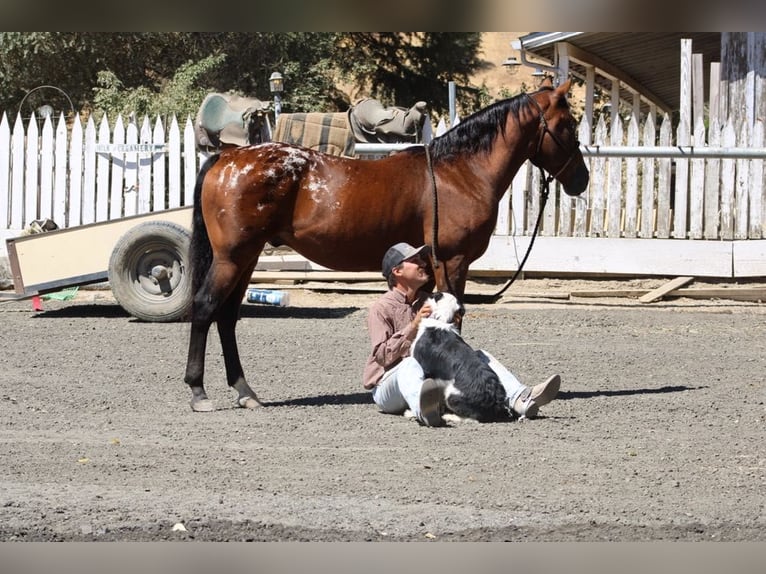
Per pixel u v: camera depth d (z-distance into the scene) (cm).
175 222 1273
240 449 696
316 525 547
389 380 776
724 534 545
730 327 1247
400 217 812
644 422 777
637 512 571
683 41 1582
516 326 1238
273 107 1541
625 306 1384
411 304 784
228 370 830
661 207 1498
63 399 847
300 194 805
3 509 563
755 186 1481
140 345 1105
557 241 1498
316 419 784
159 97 2238
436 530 543
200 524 545
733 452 696
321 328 1225
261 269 1470
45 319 1280
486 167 838
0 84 2445
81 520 549
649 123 1488
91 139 1530
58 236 1266
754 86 1650
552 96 864
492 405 759
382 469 646
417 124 1402
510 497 593
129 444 707
